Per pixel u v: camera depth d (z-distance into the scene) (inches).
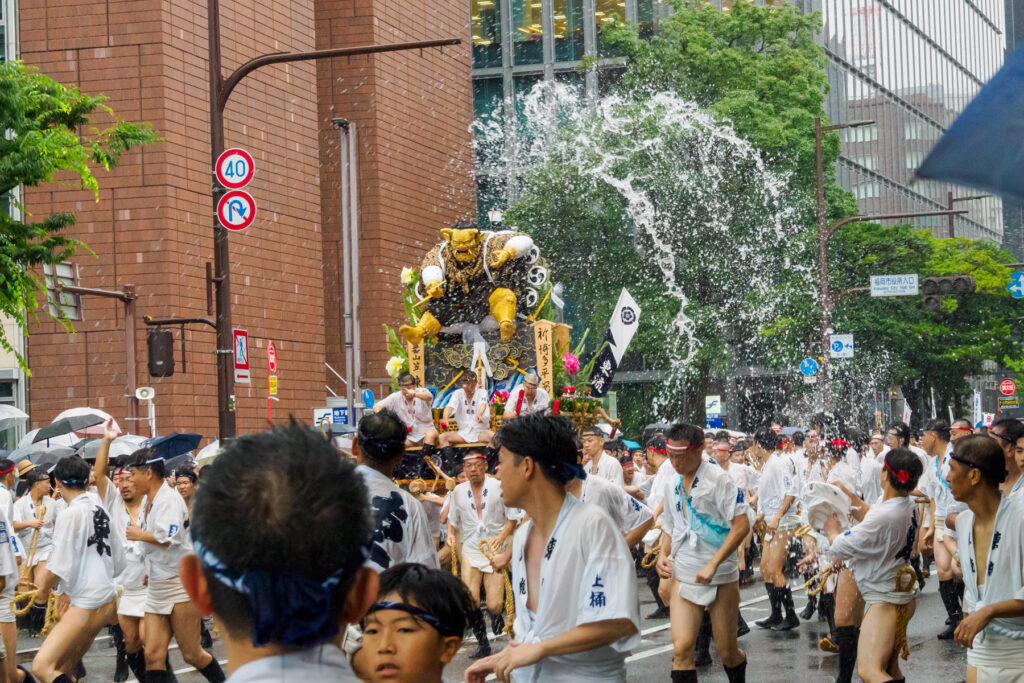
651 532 550.6
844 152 2235.5
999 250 1785.2
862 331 1632.6
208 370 1320.1
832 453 492.4
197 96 1333.7
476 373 629.0
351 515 79.4
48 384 1291.8
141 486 333.7
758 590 652.1
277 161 1451.8
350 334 1320.1
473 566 479.2
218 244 625.3
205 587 81.0
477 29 1987.0
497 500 474.9
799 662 425.1
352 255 1349.7
